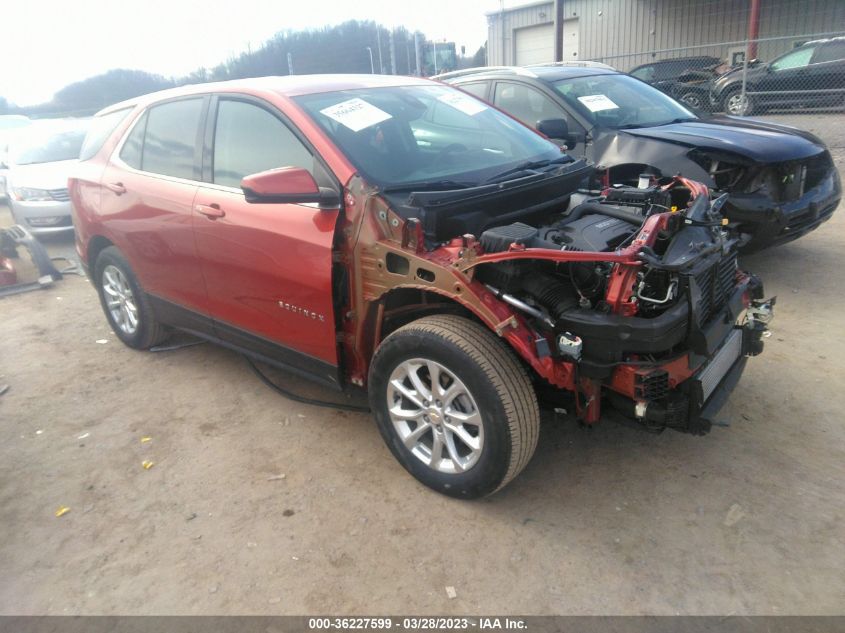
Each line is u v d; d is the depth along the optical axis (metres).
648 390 2.62
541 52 22.92
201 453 3.52
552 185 3.33
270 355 3.73
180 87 4.29
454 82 6.95
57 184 8.82
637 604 2.41
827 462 3.12
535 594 2.48
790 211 4.97
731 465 3.15
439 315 2.91
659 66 16.39
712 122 5.91
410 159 3.35
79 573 2.72
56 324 5.68
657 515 2.86
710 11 18.36
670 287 2.59
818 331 4.46
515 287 2.73
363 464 3.34
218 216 3.58
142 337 4.75
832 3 16.42
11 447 3.69
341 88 3.72
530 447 2.74
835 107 12.53
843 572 2.49
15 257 7.57
